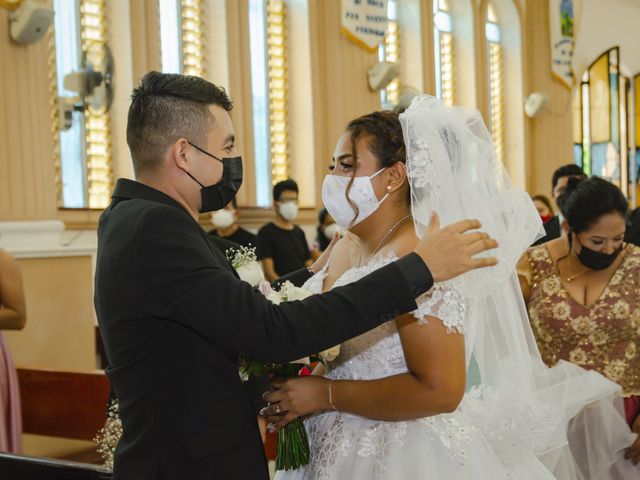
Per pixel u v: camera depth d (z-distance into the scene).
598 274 2.21
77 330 3.79
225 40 6.54
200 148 1.47
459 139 1.62
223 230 5.36
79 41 5.37
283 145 7.25
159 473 1.35
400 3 8.78
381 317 1.32
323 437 1.64
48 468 1.66
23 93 4.62
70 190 5.29
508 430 1.72
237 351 1.34
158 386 1.36
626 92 12.87
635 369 2.18
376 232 1.67
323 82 7.38
